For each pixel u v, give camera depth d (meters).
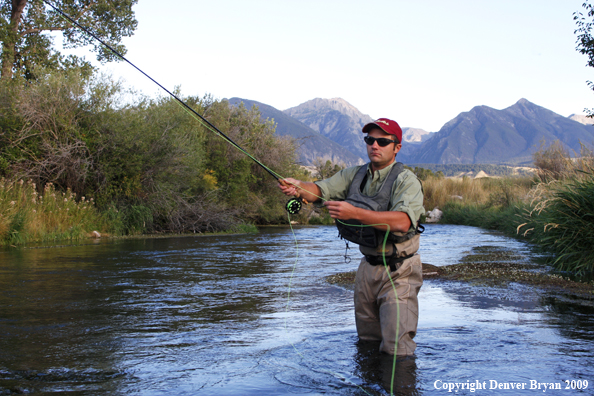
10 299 4.73
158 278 6.21
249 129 23.52
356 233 2.99
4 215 10.65
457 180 30.70
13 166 12.83
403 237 2.98
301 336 3.42
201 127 19.64
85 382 2.47
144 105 16.08
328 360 2.85
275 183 23.67
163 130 15.80
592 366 2.75
